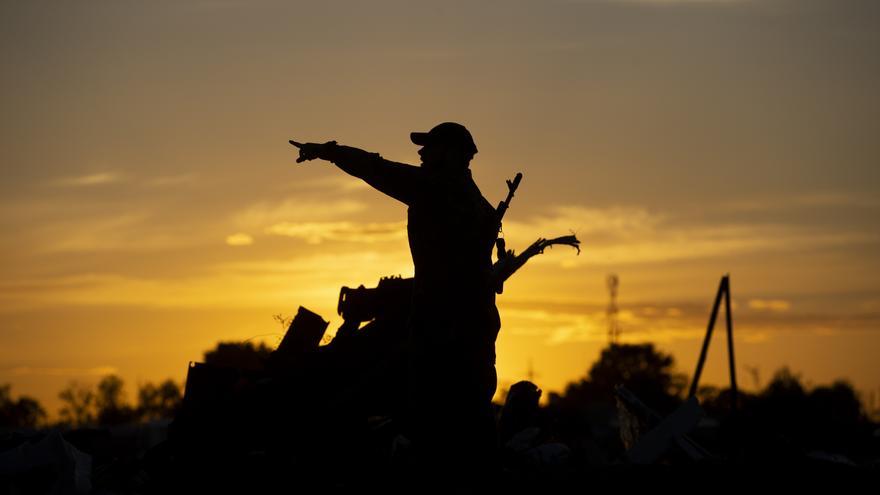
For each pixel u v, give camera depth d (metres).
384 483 16.39
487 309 16.11
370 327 19.11
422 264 16.08
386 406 18.69
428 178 16.11
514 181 16.27
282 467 18.58
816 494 14.20
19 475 17.56
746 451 29.44
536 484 14.78
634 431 28.12
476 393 15.89
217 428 18.83
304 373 18.97
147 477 19.95
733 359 41.38
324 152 16.17
